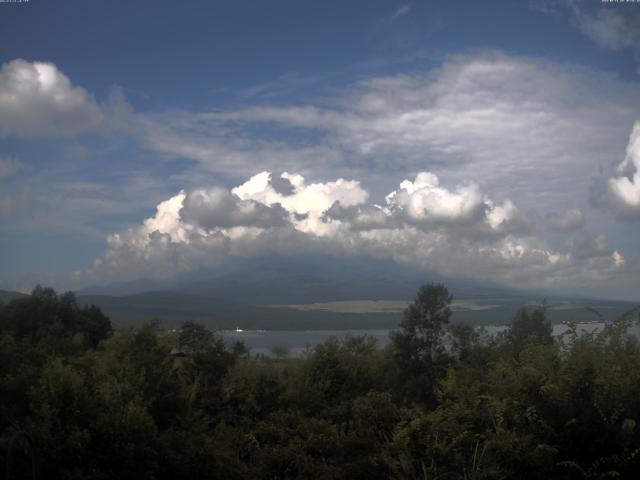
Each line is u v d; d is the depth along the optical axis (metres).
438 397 8.72
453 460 7.43
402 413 8.96
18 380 10.66
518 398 7.43
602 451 6.80
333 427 10.55
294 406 15.37
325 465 9.23
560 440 6.95
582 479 6.85
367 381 17.78
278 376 17.86
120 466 9.75
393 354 20.30
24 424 9.48
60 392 9.87
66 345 17.48
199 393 16.09
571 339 7.77
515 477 6.96
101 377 12.05
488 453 7.11
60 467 9.19
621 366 7.39
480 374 10.27
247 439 11.81
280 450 9.98
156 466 9.95
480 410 7.87
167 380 14.08
